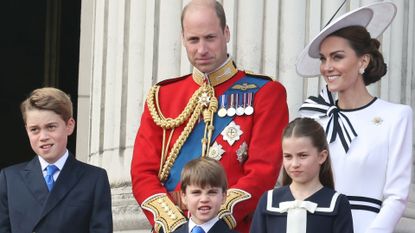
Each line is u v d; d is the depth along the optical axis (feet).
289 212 81.00
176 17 109.91
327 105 88.38
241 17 107.45
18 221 87.10
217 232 82.99
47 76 172.35
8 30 174.09
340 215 80.59
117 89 112.88
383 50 110.01
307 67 91.61
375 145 85.51
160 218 85.97
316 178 81.71
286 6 106.93
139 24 111.96
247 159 88.22
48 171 87.71
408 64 112.98
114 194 110.63
